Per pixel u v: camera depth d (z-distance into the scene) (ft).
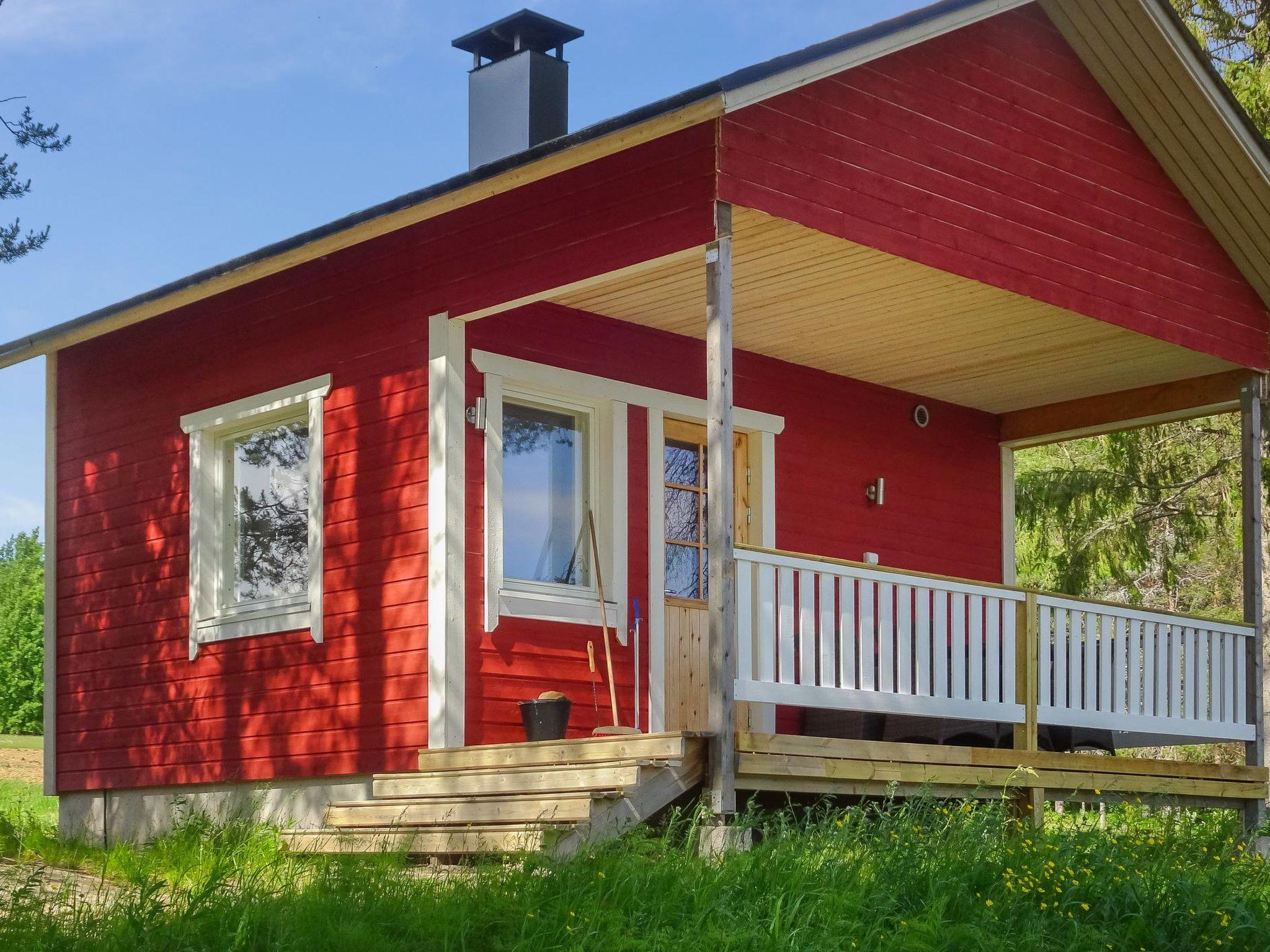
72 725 39.88
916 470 41.60
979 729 35.09
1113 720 33.83
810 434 38.99
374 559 32.53
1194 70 33.06
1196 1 58.49
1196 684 36.17
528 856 22.57
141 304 36.09
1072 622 33.55
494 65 39.04
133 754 37.96
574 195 28.91
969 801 27.71
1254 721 36.91
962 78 30.96
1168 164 35.35
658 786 25.46
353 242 31.30
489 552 31.68
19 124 49.93
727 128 26.27
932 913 21.35
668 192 26.96
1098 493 60.03
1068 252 32.73
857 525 39.73
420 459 31.76
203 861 27.89
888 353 37.55
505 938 19.71
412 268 32.48
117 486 39.45
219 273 33.81
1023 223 31.78
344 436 33.53
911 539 41.04
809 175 27.48
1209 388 39.06
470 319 31.55
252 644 35.27
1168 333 35.04
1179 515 60.95
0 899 21.38
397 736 31.50
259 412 35.65
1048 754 31.76
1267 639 56.03
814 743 27.14
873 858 23.62
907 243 29.07
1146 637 35.17
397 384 32.48
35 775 71.82
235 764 35.17
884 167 28.91
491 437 31.96
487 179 27.96
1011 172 31.71
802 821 31.45
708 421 25.94
